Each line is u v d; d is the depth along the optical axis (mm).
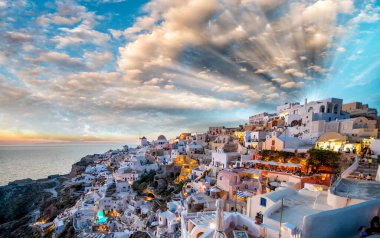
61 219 87938
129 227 65938
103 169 150750
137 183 96125
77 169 178375
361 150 48312
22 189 161125
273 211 20016
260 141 70500
